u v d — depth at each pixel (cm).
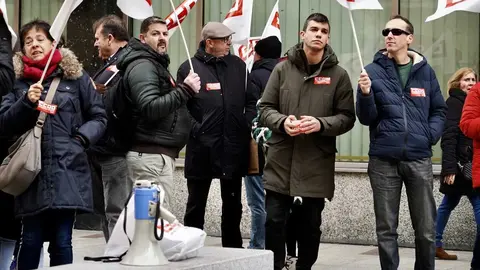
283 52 1148
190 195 878
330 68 780
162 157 733
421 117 771
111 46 830
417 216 771
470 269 890
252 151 880
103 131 670
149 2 809
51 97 643
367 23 1109
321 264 934
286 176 771
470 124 762
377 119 775
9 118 625
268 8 1155
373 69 779
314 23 770
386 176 771
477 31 1063
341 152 1114
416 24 1088
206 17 1180
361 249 1042
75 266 534
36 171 623
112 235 569
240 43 1031
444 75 1078
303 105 775
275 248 777
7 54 586
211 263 553
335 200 1087
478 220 880
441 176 931
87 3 1210
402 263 945
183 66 887
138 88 709
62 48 670
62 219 648
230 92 875
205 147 866
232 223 898
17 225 691
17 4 1257
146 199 540
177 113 737
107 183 771
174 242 556
